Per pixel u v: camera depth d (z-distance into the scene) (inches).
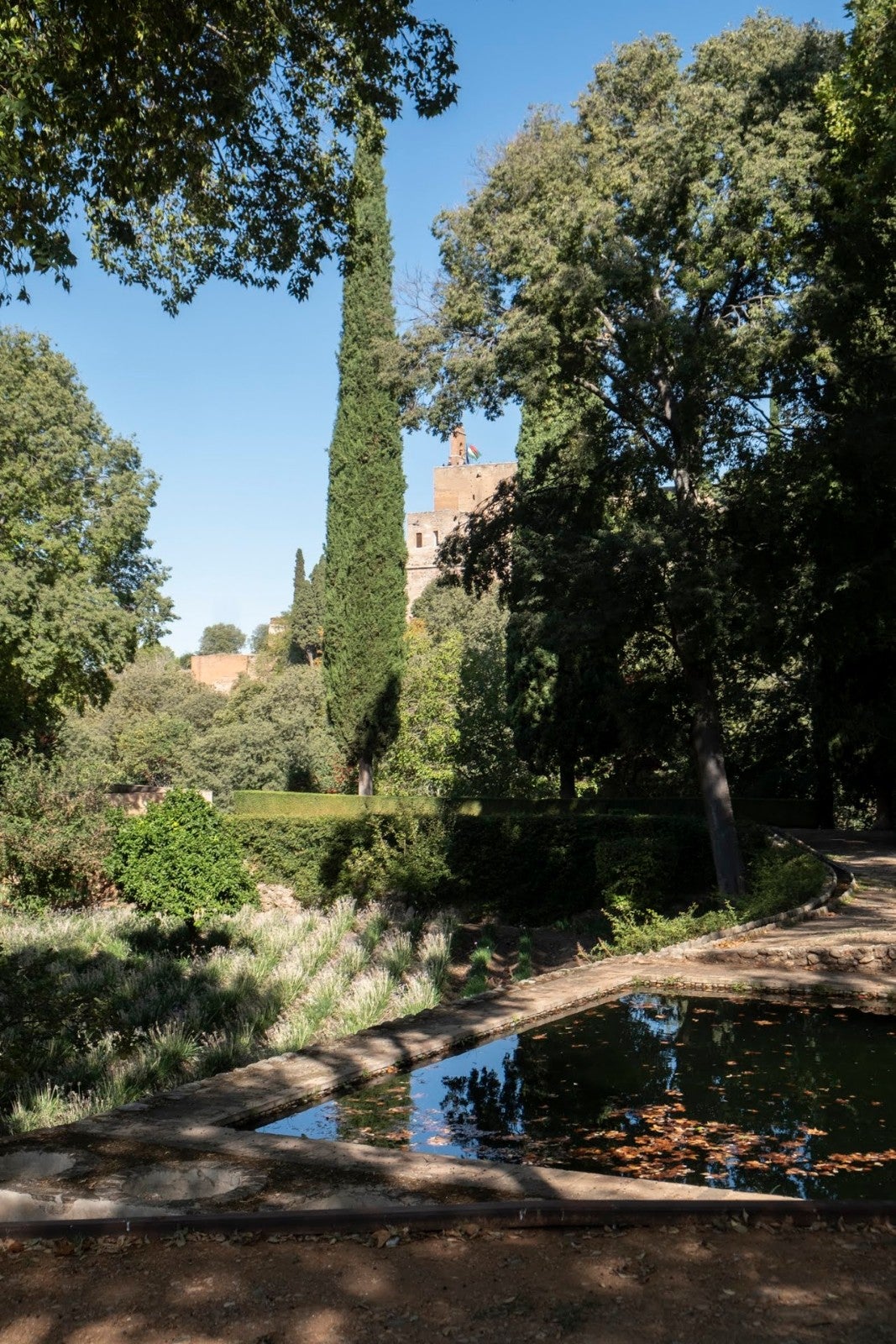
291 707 2165.4
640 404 794.8
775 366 738.8
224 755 2074.3
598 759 1211.2
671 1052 322.7
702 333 716.0
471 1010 365.4
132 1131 222.5
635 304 749.9
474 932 855.1
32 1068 380.5
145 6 319.0
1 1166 200.1
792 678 1183.6
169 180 379.2
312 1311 134.7
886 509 721.6
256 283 462.6
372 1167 195.8
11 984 340.2
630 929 569.0
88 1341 128.8
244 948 673.0
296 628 3142.2
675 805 1131.3
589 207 680.4
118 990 532.1
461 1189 182.5
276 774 2022.6
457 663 1619.1
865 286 702.5
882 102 576.1
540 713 1186.6
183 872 687.7
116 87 339.6
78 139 365.4
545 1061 311.4
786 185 672.4
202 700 2684.5
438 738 1557.6
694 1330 128.0
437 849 967.6
